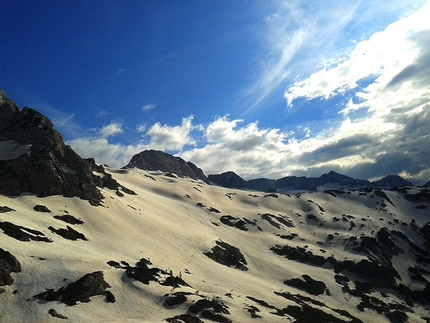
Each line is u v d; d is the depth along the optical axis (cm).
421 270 15088
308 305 9525
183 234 12744
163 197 19738
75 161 12706
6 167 10450
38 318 5338
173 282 7744
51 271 6456
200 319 6341
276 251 14838
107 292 6488
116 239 9862
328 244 16425
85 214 10506
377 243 15825
